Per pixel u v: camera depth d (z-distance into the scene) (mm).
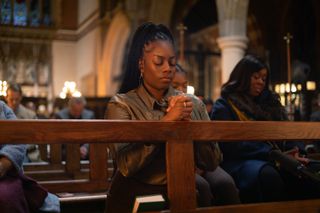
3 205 2297
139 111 2445
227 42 9203
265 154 3244
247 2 9289
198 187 2680
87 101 11492
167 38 2502
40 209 2562
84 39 21078
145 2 13992
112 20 17703
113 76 18859
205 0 16062
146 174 2414
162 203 2201
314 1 11250
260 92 3545
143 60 2504
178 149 2225
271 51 12688
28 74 19125
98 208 3301
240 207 2344
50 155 4410
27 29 18594
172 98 2268
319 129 2576
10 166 2484
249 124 2389
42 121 1972
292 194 3188
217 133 2314
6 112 2775
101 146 3855
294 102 5301
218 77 17266
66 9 21672
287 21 12383
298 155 3213
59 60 21656
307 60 11875
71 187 3732
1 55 8477
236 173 3158
